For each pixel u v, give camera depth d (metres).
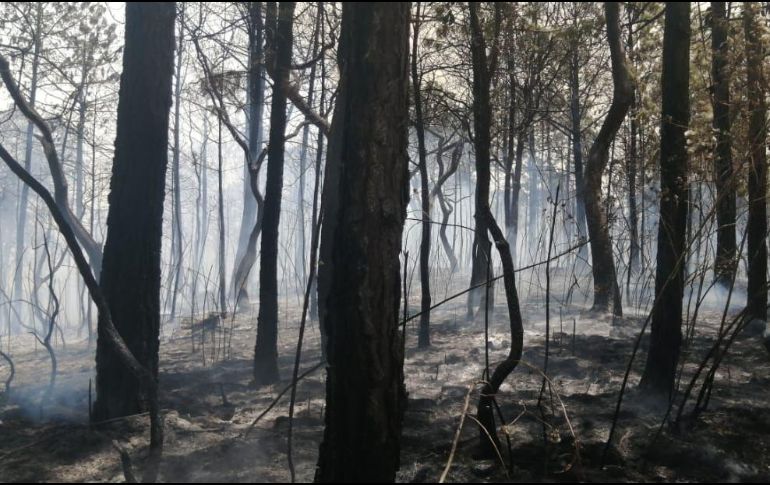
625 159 13.78
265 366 8.86
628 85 11.04
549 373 9.03
